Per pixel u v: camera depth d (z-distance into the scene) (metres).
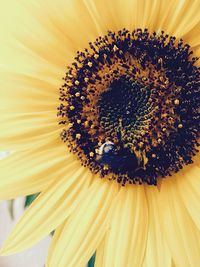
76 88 0.13
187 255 0.12
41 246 0.19
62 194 0.12
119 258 0.12
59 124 0.13
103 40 0.12
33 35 0.12
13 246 0.12
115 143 0.12
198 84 0.12
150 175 0.12
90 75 0.12
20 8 0.12
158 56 0.12
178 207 0.12
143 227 0.12
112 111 0.13
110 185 0.13
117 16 0.12
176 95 0.12
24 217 0.12
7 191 0.12
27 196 0.13
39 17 0.12
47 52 0.12
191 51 0.12
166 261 0.12
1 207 0.19
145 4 0.12
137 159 0.12
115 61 0.12
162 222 0.12
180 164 0.12
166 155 0.12
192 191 0.12
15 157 0.12
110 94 0.13
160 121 0.12
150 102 0.12
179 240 0.12
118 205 0.12
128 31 0.12
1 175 0.12
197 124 0.12
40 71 0.12
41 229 0.12
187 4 0.12
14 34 0.12
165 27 0.12
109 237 0.12
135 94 0.12
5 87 0.12
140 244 0.12
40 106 0.13
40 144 0.13
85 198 0.12
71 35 0.12
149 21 0.12
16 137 0.12
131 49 0.12
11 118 0.12
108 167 0.12
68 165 0.13
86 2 0.12
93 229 0.12
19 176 0.12
